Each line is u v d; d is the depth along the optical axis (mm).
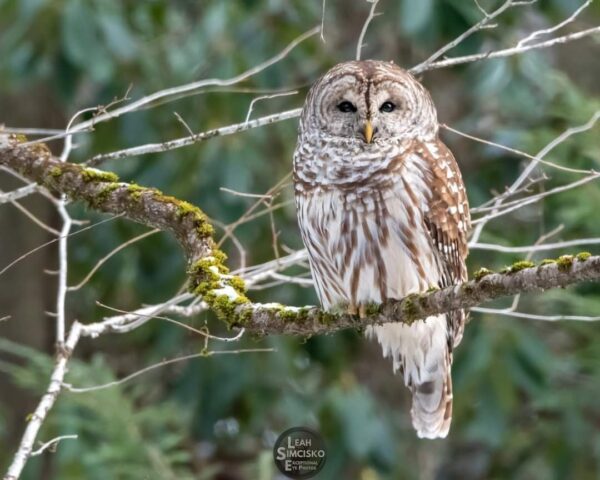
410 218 8773
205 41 13555
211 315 14266
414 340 9336
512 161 14328
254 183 14156
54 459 14328
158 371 15258
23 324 15828
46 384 12461
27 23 12898
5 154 8586
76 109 14500
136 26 14305
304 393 14602
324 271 8977
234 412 14930
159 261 14336
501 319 13797
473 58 8758
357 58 9203
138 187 8250
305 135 9078
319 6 14617
